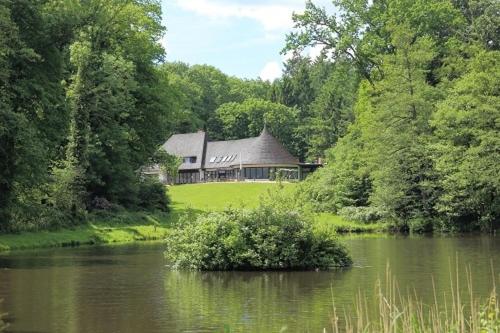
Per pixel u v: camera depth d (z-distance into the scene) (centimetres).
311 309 1603
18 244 3297
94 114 4691
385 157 4816
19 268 2439
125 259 2767
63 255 2942
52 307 1645
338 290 1880
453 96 4688
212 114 13000
